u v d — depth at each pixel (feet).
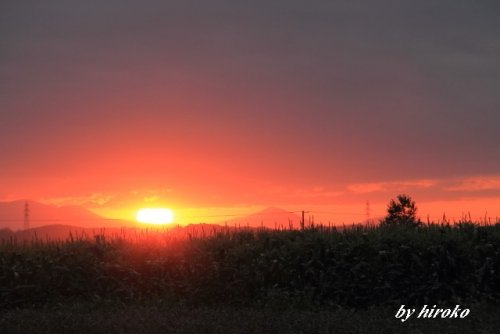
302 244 49.67
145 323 36.09
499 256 48.26
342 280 48.11
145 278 50.42
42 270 49.55
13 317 39.34
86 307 45.47
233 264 49.93
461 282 47.11
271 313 39.65
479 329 34.81
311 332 34.19
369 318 38.47
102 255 51.37
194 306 47.93
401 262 48.03
